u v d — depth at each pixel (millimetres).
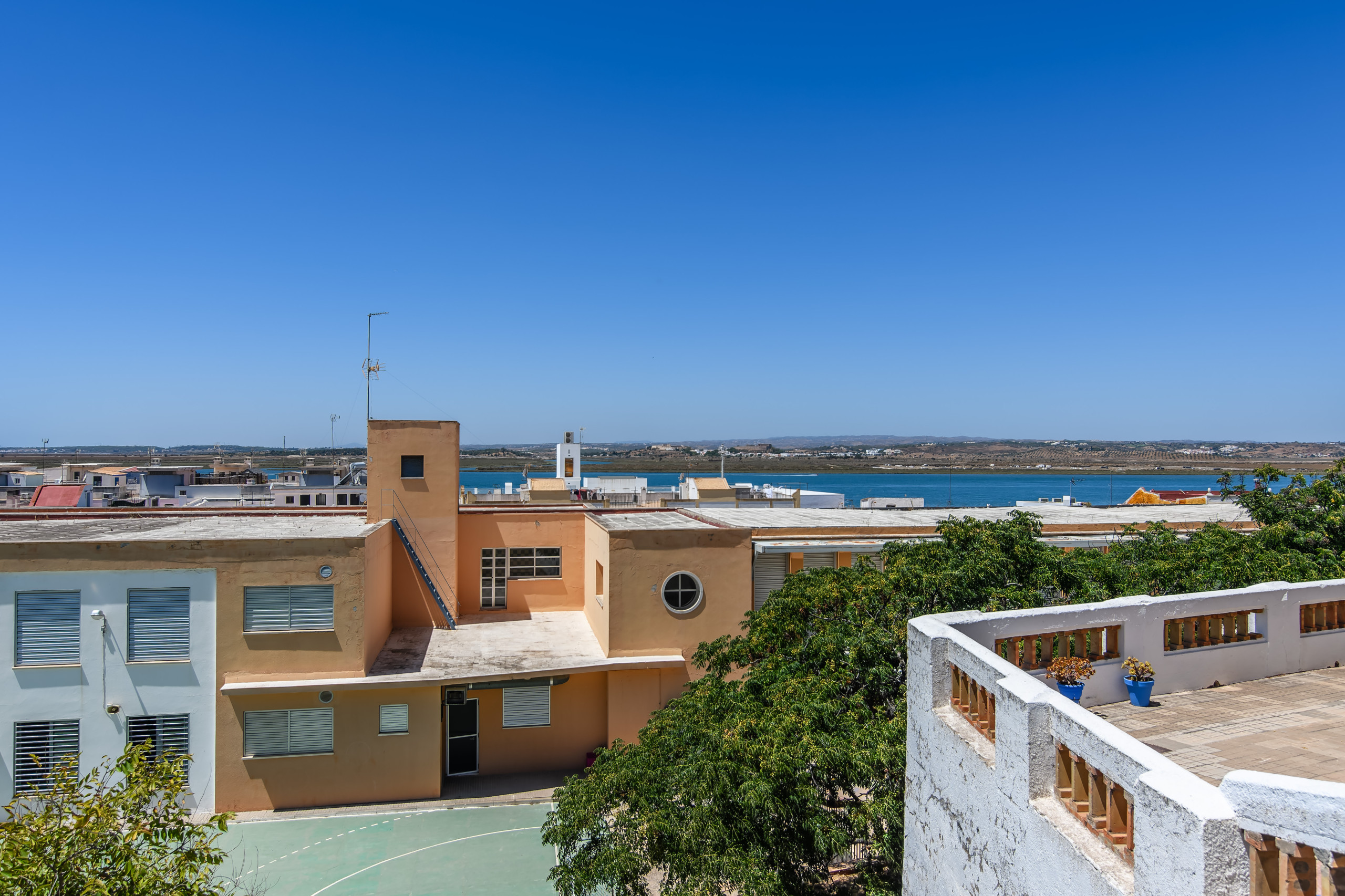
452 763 22234
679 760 12984
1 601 18500
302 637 19812
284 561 19719
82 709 18781
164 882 10133
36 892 9141
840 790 13992
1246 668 9617
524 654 22234
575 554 27422
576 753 22844
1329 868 3791
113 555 18953
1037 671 8703
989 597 15414
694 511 30406
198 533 21234
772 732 12172
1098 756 5273
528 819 19672
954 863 7152
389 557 24422
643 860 11797
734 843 11383
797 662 15109
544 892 16453
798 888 12180
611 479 67188
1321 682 9445
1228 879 4082
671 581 22141
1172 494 57531
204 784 19453
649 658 21844
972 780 6812
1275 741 7570
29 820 9977
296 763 19922
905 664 14352
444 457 25938
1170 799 4363
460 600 26891
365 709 20312
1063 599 16484
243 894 16188
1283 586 9875
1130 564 17719
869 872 12906
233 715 19547
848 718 12766
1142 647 9062
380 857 17734
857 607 15820
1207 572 15609
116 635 18969
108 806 10086
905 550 17984
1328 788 3838
